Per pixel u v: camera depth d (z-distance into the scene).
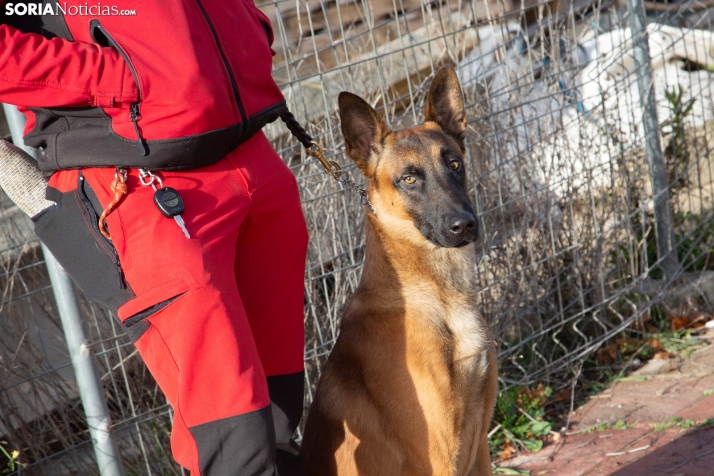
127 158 2.11
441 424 2.69
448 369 2.73
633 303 4.86
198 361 2.07
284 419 2.61
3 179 2.33
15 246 3.27
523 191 4.36
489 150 4.35
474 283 2.98
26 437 3.36
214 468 2.09
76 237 2.21
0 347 3.44
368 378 2.74
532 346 4.43
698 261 5.52
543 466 3.68
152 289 2.06
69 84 2.02
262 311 2.56
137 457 3.59
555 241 4.66
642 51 4.89
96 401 2.91
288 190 2.51
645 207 4.96
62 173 2.25
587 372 4.66
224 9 2.28
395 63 4.51
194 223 2.15
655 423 3.82
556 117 4.69
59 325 3.64
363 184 3.91
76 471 3.52
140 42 2.06
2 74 1.97
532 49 4.60
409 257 2.86
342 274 3.86
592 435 3.88
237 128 2.25
